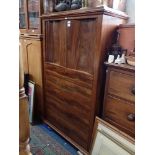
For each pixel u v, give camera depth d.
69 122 1.80
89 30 1.38
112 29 1.35
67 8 1.64
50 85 1.97
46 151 1.74
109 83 1.34
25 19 2.16
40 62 2.01
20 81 0.62
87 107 1.53
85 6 1.42
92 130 1.53
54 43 1.79
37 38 1.95
